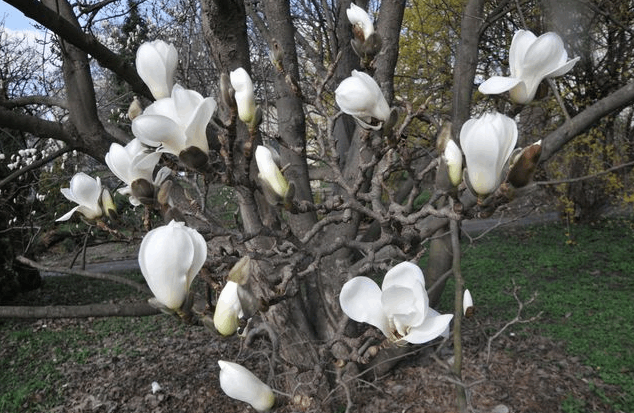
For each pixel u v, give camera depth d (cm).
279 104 376
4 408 550
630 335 578
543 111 973
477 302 694
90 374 614
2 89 622
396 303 100
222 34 298
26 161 712
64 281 1085
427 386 483
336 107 438
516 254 918
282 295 148
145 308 429
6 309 423
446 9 813
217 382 547
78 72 378
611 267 828
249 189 146
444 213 132
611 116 961
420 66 945
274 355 136
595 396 472
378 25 373
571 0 682
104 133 396
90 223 148
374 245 161
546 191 1098
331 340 160
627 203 1014
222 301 102
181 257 94
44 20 279
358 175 164
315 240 381
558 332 593
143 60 123
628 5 879
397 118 123
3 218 909
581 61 902
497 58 920
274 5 366
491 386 489
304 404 128
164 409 513
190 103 111
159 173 130
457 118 449
